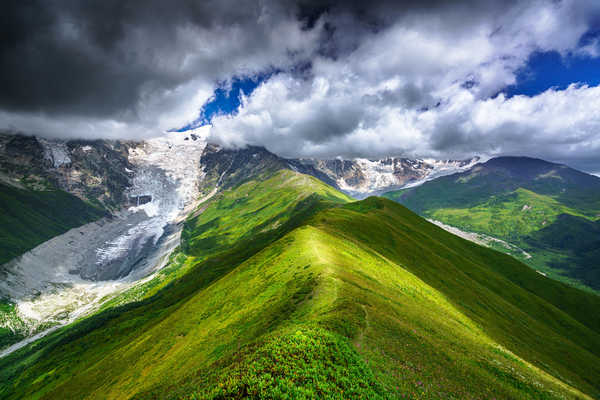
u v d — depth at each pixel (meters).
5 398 140.25
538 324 98.31
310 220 122.81
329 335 24.20
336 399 16.92
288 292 47.94
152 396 40.97
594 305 139.88
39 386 132.25
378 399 18.39
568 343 90.19
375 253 86.25
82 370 123.81
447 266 112.62
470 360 34.06
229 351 38.47
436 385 24.62
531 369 39.59
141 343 80.38
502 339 67.69
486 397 26.25
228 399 16.02
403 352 28.12
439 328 42.22
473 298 94.12
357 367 21.25
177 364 49.47
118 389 59.88
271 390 16.19
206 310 68.19
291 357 20.02
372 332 29.80
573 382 61.47
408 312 43.06
